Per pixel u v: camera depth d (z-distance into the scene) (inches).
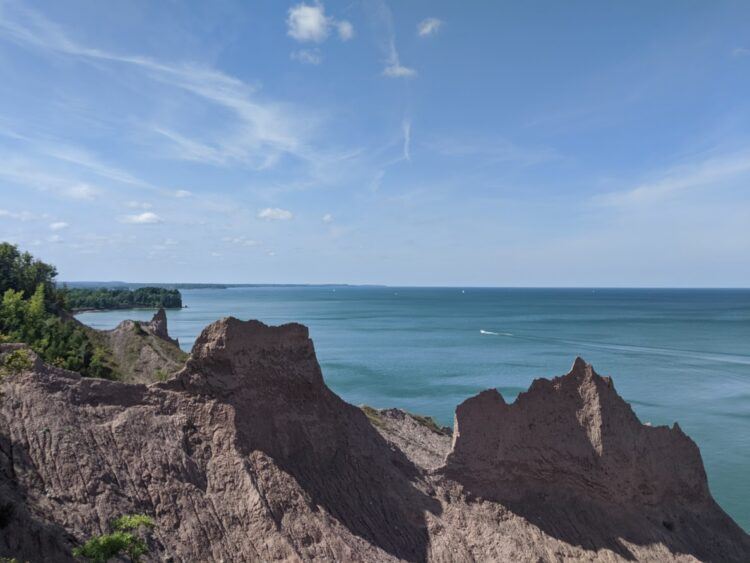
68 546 994.7
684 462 1764.3
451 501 1534.2
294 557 1180.5
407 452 1820.9
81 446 1186.0
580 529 1560.0
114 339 2839.6
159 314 3225.9
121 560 1034.1
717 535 1694.1
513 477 1603.1
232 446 1328.7
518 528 1509.6
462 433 1617.9
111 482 1167.0
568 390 1713.8
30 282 3516.2
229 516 1230.3
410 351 5999.0
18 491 1048.2
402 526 1414.9
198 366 1432.1
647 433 1740.9
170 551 1119.0
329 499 1379.2
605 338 7357.3
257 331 1502.2
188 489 1235.2
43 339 2416.3
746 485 2338.8
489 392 1649.9
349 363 5142.7
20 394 1219.9
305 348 1588.3
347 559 1233.4
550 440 1646.2
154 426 1309.1
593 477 1628.9
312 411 1512.1
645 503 1662.2
